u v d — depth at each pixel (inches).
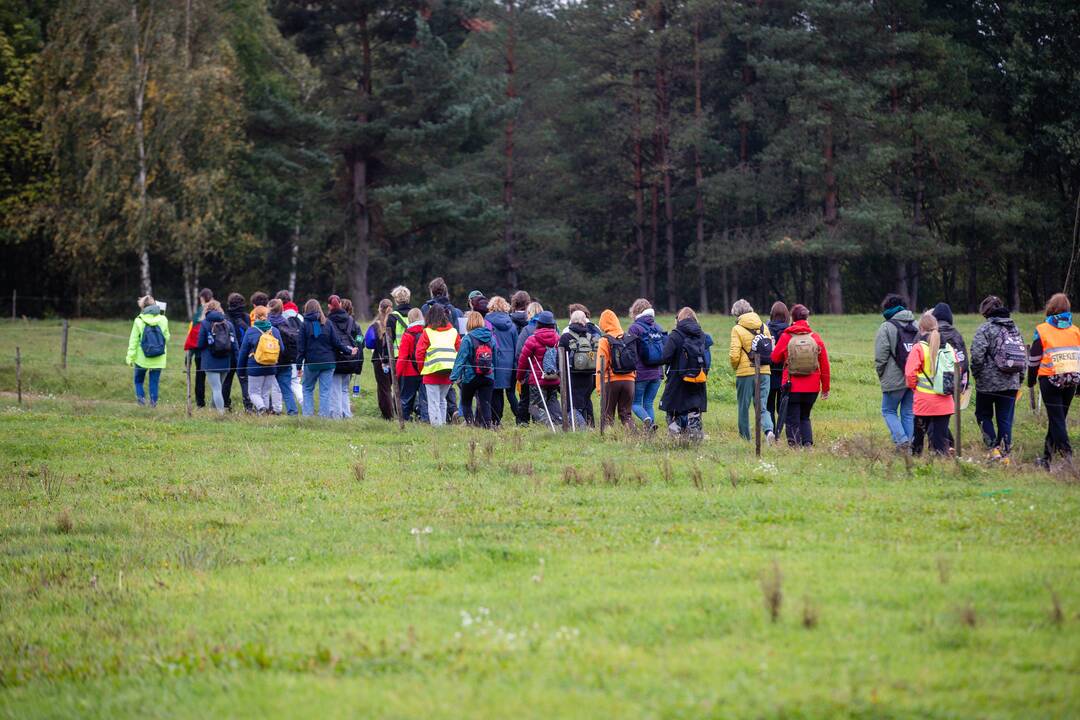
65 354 3356.3
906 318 1871.3
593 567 1053.2
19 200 5718.5
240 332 2532.0
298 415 2363.4
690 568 1027.3
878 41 6250.0
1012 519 1226.0
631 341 2060.8
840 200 6505.9
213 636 915.4
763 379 2026.3
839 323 4886.8
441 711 692.7
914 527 1195.3
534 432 2042.3
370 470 1708.9
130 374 3238.2
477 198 6186.0
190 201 5743.1
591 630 842.8
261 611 975.0
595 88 7066.9
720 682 717.3
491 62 6865.2
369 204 6171.3
